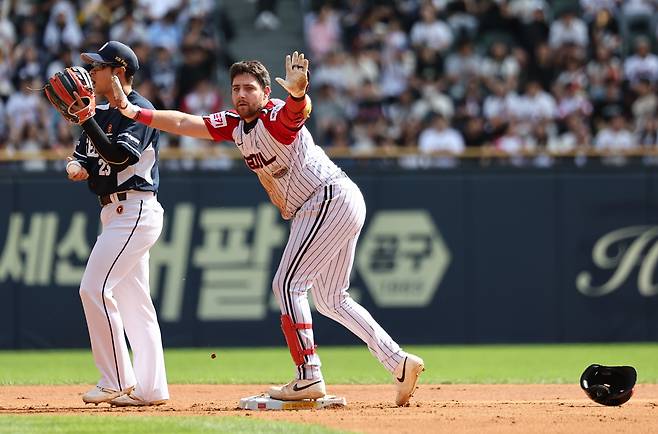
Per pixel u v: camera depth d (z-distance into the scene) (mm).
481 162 52000
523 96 65688
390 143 64250
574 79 67438
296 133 24594
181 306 51125
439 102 67000
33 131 62250
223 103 69688
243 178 51500
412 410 25156
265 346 51438
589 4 72188
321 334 51844
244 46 73312
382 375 39094
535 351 50031
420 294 51844
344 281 26031
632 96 66375
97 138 24578
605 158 52562
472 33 71688
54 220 50719
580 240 52094
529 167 51938
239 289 51406
